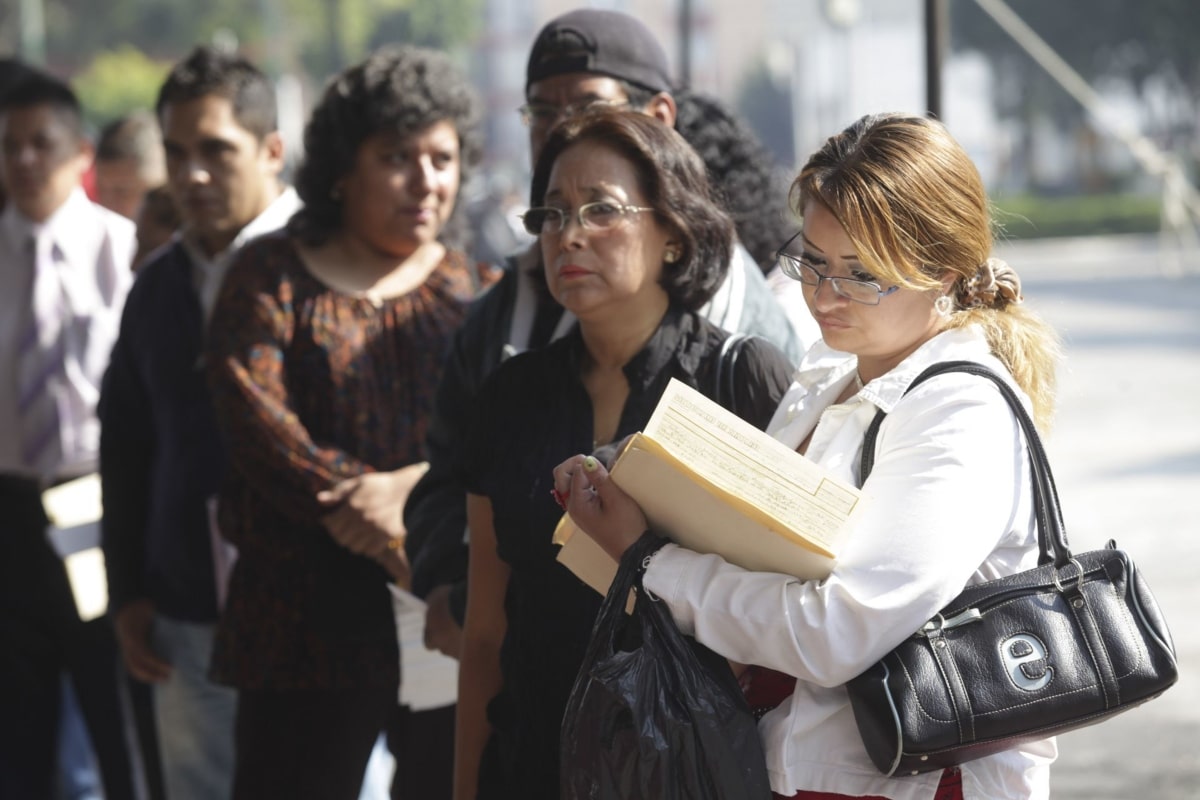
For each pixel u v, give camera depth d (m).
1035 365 4.40
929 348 4.29
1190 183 87.50
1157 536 14.96
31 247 9.52
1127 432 21.27
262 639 7.11
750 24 127.19
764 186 7.04
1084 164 94.00
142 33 126.12
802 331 6.07
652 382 5.05
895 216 4.16
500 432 5.21
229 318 7.10
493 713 5.31
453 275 7.49
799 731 4.20
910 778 4.14
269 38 102.81
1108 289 46.25
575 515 4.39
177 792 8.22
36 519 9.45
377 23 128.38
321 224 7.29
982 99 98.19
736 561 4.23
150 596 8.26
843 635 4.00
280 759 7.13
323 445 7.10
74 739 10.73
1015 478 4.14
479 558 5.44
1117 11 88.06
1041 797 4.36
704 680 4.18
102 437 8.35
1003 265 4.48
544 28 6.74
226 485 7.23
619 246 4.98
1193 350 30.05
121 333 8.27
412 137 7.15
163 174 11.62
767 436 4.19
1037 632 4.02
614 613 4.28
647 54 6.71
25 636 9.45
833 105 76.50
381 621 7.09
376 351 7.18
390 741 7.30
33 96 9.52
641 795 4.12
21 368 9.43
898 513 4.05
